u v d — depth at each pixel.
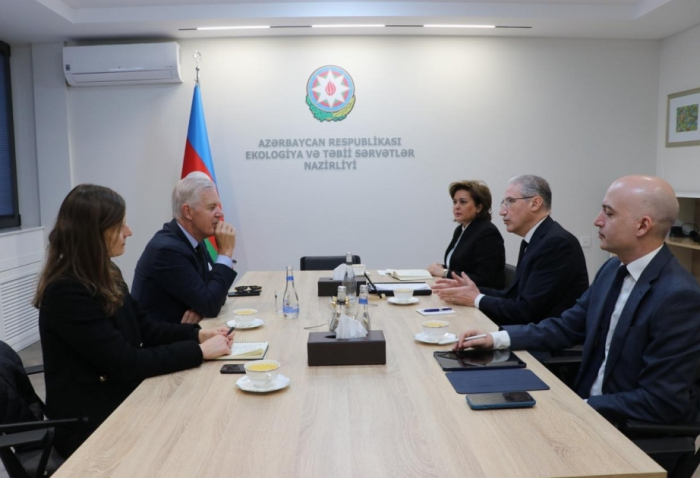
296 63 5.34
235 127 5.39
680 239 5.01
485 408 1.50
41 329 1.83
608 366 1.87
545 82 5.44
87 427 1.82
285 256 5.51
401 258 5.53
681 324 1.71
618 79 5.47
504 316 2.69
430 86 5.39
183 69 5.32
